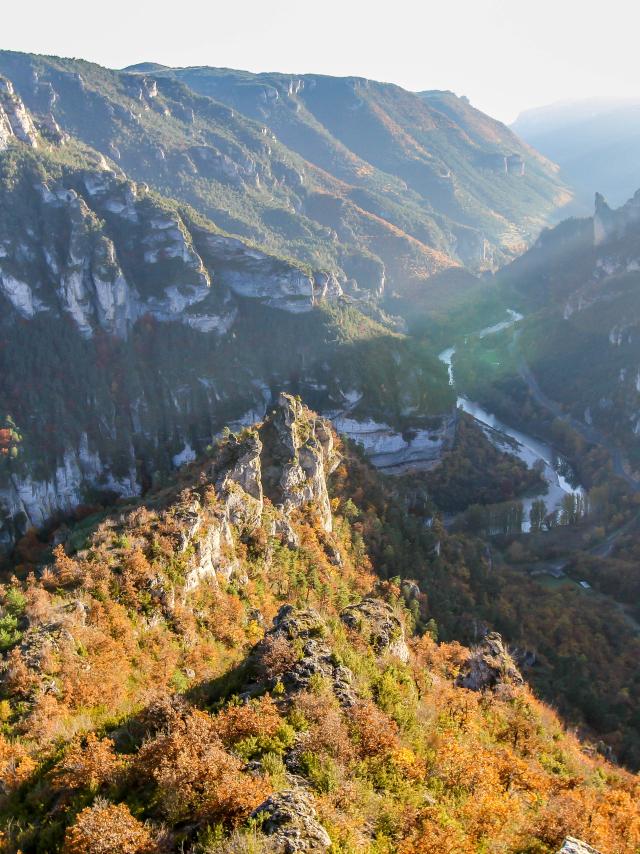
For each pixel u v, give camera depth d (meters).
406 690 46.03
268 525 89.75
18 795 34.16
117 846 26.12
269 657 42.66
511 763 44.19
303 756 33.06
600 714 99.81
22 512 183.88
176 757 31.25
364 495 135.50
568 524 187.50
